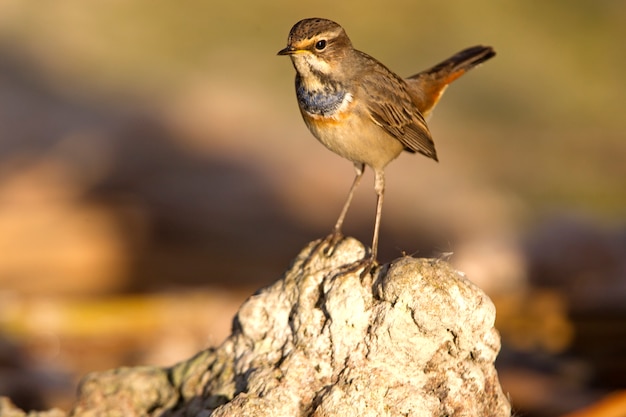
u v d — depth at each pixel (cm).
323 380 670
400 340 654
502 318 1207
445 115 2302
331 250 720
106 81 2320
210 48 2522
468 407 651
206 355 752
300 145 2009
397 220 1731
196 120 2055
